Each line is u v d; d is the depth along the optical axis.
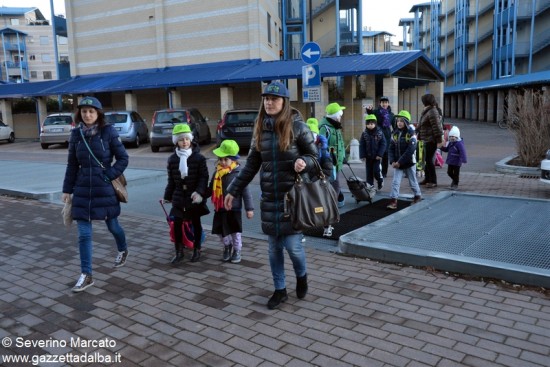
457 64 55.66
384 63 18.72
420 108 27.80
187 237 5.57
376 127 9.02
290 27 30.14
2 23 81.25
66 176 4.94
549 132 11.45
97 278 5.08
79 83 27.14
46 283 4.98
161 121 19.06
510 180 10.57
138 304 4.38
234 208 5.30
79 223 4.84
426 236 5.75
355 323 3.85
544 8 37.84
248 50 24.20
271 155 4.01
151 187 10.72
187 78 22.89
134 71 27.39
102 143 4.86
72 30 28.98
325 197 3.94
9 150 22.89
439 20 68.38
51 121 22.70
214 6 24.66
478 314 3.95
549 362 3.20
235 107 25.11
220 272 5.18
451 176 9.70
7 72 71.69
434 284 4.62
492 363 3.21
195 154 5.46
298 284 4.35
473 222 6.34
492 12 48.72
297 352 3.43
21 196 9.70
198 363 3.34
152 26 26.53
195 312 4.17
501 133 26.19
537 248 5.20
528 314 3.93
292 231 4.09
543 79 28.16
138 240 6.54
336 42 29.59
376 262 5.30
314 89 11.09
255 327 3.85
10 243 6.48
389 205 7.82
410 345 3.47
